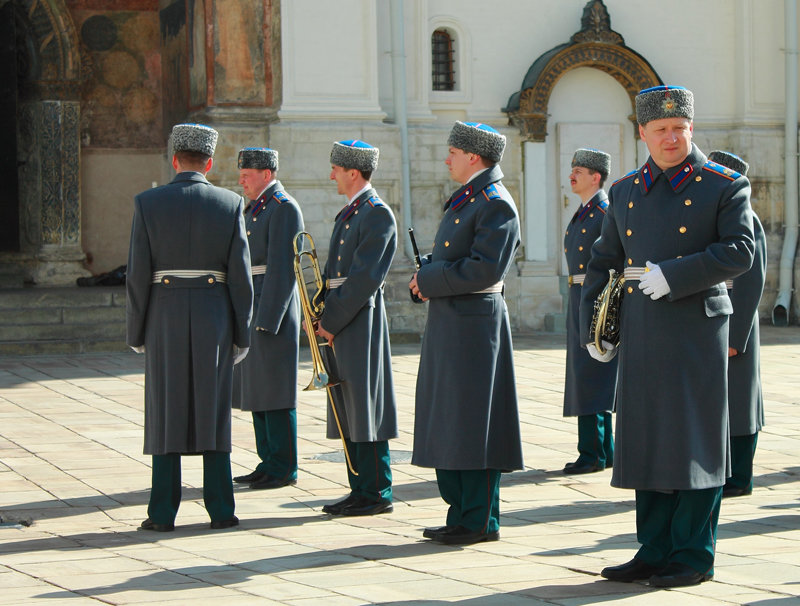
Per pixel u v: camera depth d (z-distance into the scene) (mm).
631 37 21891
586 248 9633
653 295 5762
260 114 19703
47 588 5734
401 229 20047
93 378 15031
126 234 22766
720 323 5879
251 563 6293
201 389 7219
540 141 21078
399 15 20219
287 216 8953
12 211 21750
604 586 5676
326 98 19594
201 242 7258
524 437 11211
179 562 6336
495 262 6730
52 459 9836
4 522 7578
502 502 8297
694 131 22250
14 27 21328
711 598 5402
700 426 5793
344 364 7816
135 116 22766
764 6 22344
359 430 7754
